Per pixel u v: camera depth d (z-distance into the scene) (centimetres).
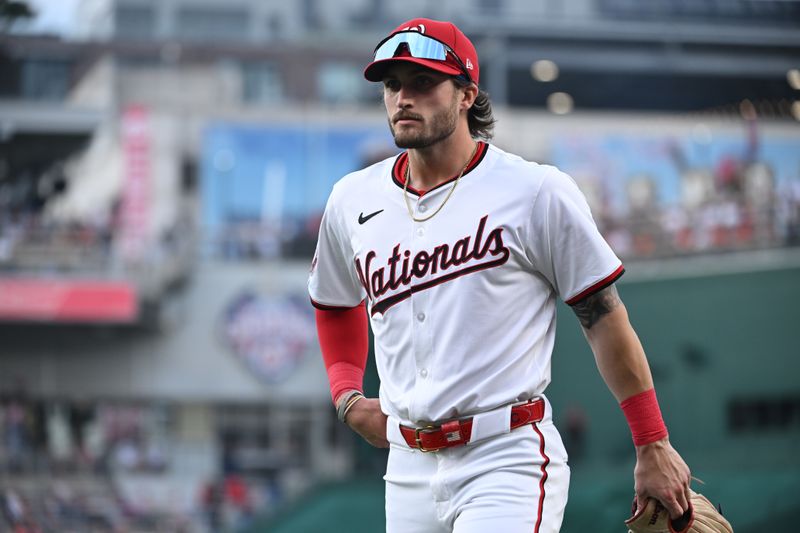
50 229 9512
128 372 9556
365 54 10500
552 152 10112
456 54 1162
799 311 7175
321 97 10412
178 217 9756
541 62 10956
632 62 11069
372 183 1258
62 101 10269
